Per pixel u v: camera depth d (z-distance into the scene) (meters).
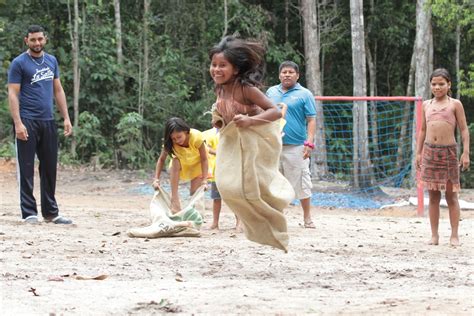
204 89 39.16
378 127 35.44
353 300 8.34
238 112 8.48
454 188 13.85
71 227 15.55
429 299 8.35
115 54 37.84
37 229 14.89
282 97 16.03
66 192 27.55
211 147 15.68
